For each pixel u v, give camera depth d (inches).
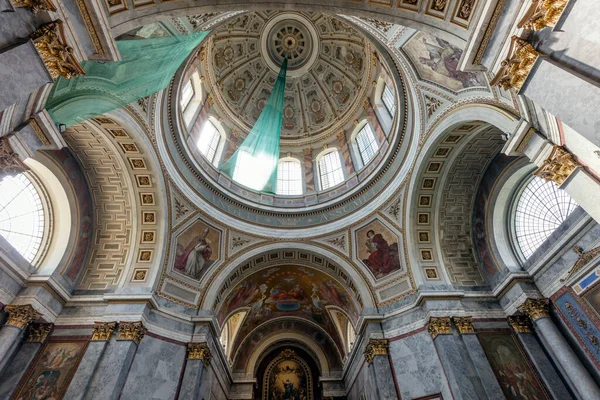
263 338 911.0
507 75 221.3
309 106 968.9
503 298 505.7
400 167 604.7
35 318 435.5
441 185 564.1
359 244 653.9
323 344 901.2
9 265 417.1
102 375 419.5
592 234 398.0
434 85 461.4
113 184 530.3
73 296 489.7
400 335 530.3
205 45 714.2
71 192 499.2
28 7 173.9
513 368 440.8
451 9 231.9
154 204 548.4
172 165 569.0
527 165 496.1
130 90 343.3
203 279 606.9
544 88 204.4
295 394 856.3
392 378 500.1
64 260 480.1
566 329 421.1
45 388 406.0
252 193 746.8
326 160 892.0
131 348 451.2
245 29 882.1
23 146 209.3
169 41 367.9
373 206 647.8
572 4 183.8
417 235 585.0
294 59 954.7
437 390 452.4
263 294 788.0
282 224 702.5
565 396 401.4
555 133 244.8
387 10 250.4
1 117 190.9
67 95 274.8
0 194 450.0
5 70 165.9
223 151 817.5
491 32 218.7
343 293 703.1
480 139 498.0
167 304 540.1
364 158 784.3
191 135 682.8
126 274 523.8
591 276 393.1
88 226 530.0
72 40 191.6
